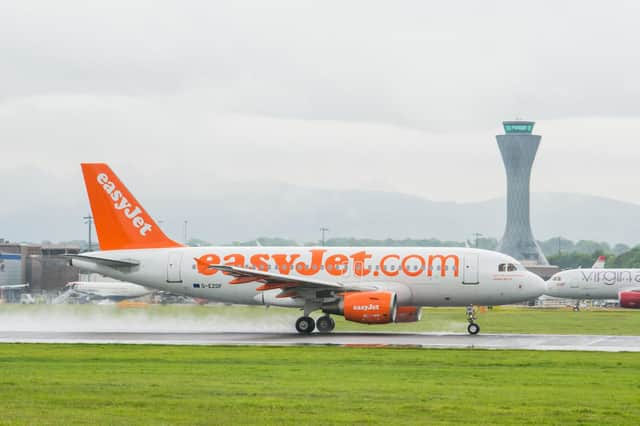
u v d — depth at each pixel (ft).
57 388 311.27
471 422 253.65
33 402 281.54
